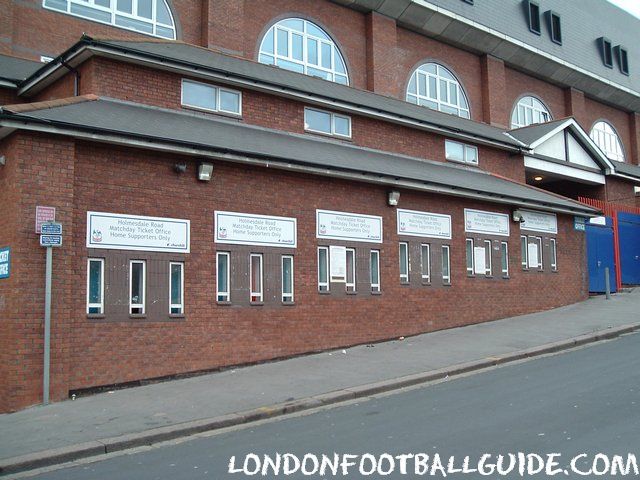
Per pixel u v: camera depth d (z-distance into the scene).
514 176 24.03
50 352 10.80
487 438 7.70
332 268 15.12
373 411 9.71
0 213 11.34
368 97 21.08
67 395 10.95
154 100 14.73
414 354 14.06
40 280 10.84
